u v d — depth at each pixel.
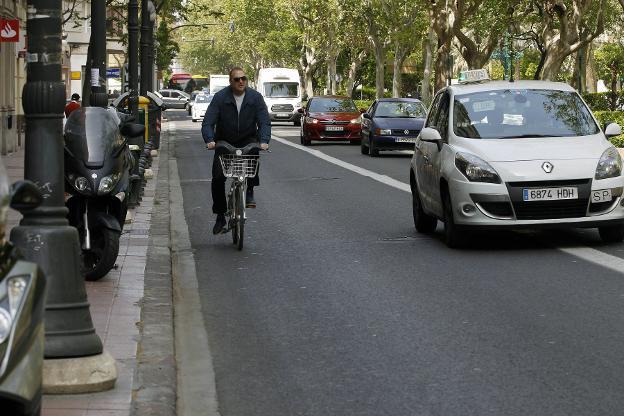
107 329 11.84
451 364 10.61
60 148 9.54
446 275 15.73
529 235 19.86
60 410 8.72
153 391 9.35
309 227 21.75
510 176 17.69
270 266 16.94
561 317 12.67
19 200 7.02
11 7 51.94
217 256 18.09
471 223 17.88
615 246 18.22
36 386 6.45
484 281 15.16
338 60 130.38
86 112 15.36
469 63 73.31
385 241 19.56
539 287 14.60
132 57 31.64
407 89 136.12
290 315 13.20
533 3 72.50
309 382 10.08
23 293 6.38
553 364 10.52
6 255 6.55
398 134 45.16
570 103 19.59
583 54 75.12
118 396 9.17
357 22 92.12
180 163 42.38
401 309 13.35
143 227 21.30
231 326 12.64
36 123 9.48
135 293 14.09
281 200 27.16
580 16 61.78
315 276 15.93
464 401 9.30
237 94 18.77
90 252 14.98
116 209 15.35
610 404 9.14
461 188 17.91
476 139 18.67
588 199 17.77
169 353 10.80
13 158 44.91
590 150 18.17
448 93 20.20
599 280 15.07
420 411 9.03
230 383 10.10
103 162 14.89
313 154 47.69
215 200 19.34
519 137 18.73
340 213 24.23
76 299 9.44
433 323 12.50
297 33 109.75
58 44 9.53
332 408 9.20
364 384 9.96
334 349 11.38
